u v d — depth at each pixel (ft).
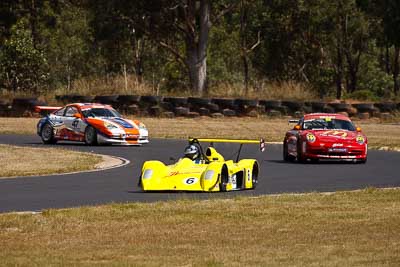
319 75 654.94
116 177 210.79
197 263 105.50
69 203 161.79
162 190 181.47
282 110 453.58
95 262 106.52
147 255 111.24
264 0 587.27
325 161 265.54
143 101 453.58
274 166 246.88
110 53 625.00
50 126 322.96
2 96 489.26
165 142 333.21
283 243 119.96
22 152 271.49
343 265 103.91
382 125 421.59
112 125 313.94
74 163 242.58
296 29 626.64
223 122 426.51
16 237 124.26
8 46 576.61
